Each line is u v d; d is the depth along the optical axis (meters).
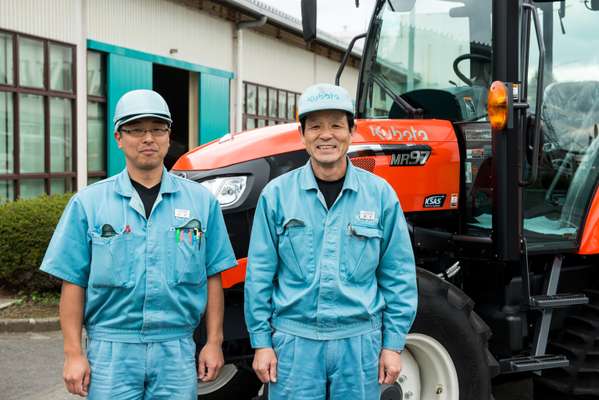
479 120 3.99
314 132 2.65
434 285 3.48
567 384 3.91
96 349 2.58
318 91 2.63
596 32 4.14
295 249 2.67
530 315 3.98
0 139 10.12
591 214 4.05
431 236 3.88
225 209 3.47
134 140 2.61
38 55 10.65
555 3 4.02
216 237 2.79
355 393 2.68
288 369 2.67
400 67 4.41
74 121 11.41
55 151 11.12
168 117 2.63
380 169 3.74
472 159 4.00
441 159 3.95
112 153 12.30
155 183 2.69
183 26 14.14
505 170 3.58
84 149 11.61
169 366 2.62
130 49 12.59
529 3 3.59
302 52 19.27
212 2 14.85
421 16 4.31
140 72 12.92
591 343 3.91
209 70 15.13
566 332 4.01
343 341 2.66
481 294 4.02
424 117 4.28
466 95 4.07
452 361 3.50
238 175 3.54
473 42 4.04
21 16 10.26
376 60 4.55
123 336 2.58
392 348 2.72
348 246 2.67
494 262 3.83
